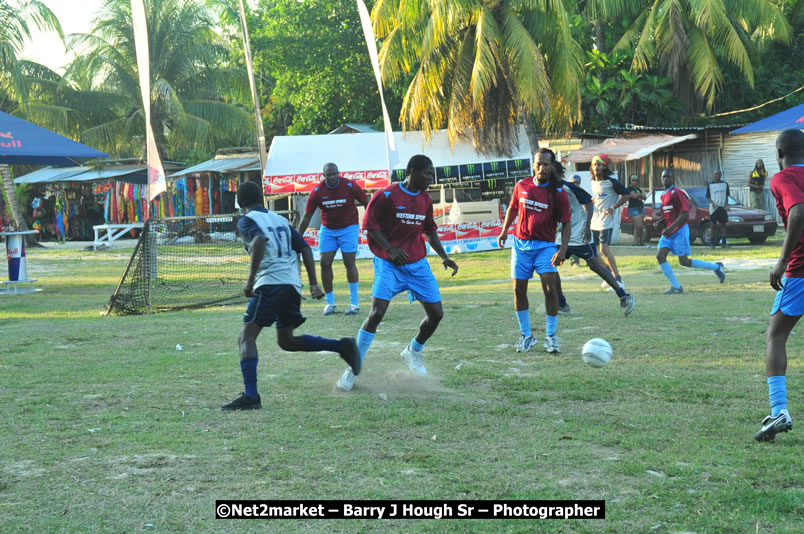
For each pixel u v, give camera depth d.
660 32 28.34
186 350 7.72
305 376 6.37
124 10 32.75
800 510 3.37
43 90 32.28
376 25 24.39
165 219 12.02
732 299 10.44
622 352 7.07
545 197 7.04
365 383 6.05
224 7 36.69
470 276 16.17
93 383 6.15
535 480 3.80
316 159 22.70
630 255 18.70
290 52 34.97
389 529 3.27
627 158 23.20
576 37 29.41
